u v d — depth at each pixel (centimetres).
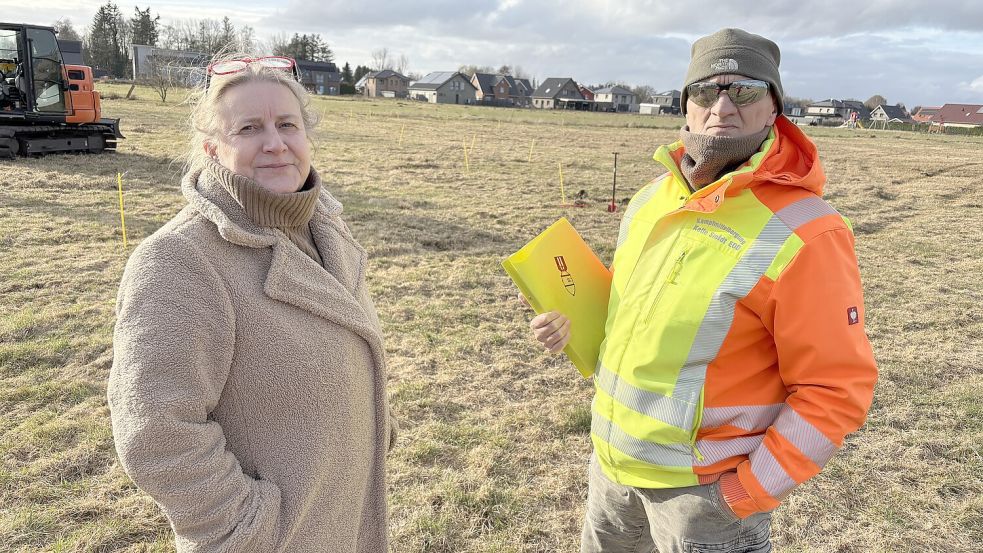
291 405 143
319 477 147
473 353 520
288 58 162
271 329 140
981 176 1800
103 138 1512
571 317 210
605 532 213
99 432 373
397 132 2589
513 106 9900
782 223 163
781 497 160
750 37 179
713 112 178
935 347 557
